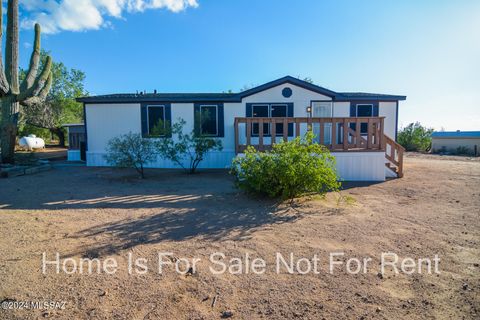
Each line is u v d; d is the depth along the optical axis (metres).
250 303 2.50
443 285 2.79
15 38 10.59
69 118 25.53
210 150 12.45
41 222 4.62
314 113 12.74
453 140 23.62
